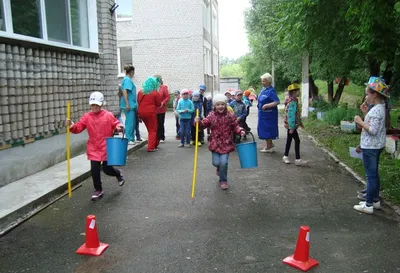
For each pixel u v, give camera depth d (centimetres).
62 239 384
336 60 1087
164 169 678
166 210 465
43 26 628
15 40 542
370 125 424
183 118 911
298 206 477
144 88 825
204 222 425
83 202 496
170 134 1171
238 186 568
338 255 346
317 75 1608
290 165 705
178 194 529
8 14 546
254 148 518
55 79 648
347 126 1118
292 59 1680
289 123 693
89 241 355
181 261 336
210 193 533
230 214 450
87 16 792
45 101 621
